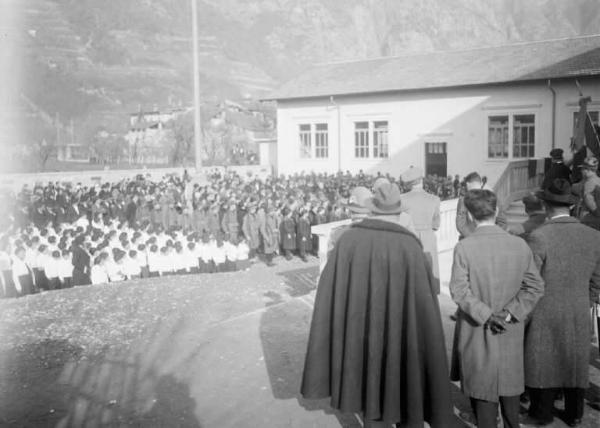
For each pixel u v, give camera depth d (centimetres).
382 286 389
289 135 3628
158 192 2430
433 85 3053
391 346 383
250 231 1820
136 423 518
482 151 2995
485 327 411
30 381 630
